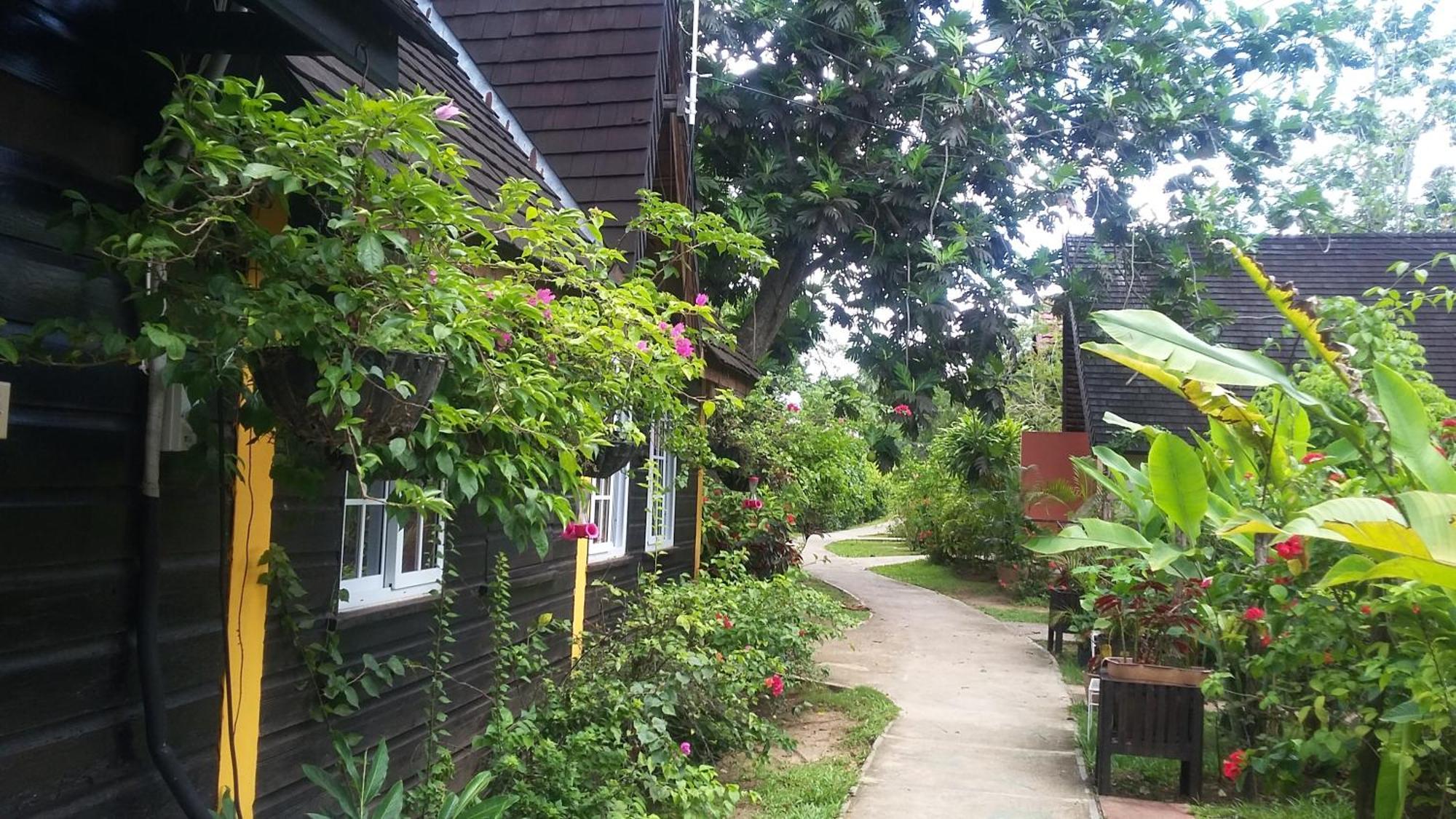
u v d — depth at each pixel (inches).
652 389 168.6
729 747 233.5
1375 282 521.0
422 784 153.3
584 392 144.1
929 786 225.5
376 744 153.7
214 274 94.0
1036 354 812.0
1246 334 483.5
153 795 105.7
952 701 317.7
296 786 132.6
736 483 404.8
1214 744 265.1
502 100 268.8
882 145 495.8
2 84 88.0
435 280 102.5
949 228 456.8
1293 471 196.5
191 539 112.3
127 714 102.0
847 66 485.1
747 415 386.0
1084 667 368.2
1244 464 214.1
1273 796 218.8
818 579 652.1
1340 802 206.8
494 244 128.6
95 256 96.3
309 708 135.3
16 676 88.4
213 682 115.5
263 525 123.3
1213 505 196.5
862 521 1238.9
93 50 97.4
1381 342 209.0
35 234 92.0
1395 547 123.4
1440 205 872.9
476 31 291.1
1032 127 484.4
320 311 88.6
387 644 157.9
